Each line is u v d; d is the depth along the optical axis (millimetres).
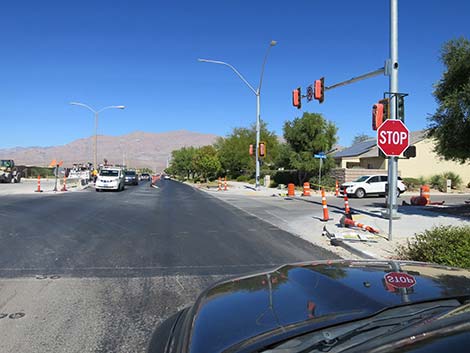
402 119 13383
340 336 2236
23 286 6488
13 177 52281
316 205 22766
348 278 3078
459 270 3367
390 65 15539
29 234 11523
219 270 7660
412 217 16219
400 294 2682
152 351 3154
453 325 1938
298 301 2764
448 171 46031
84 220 14766
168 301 5789
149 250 9547
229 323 2609
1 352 4129
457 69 14992
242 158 72125
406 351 1804
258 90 35656
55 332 4652
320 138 39812
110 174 37875
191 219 15773
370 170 39688
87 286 6520
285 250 9781
